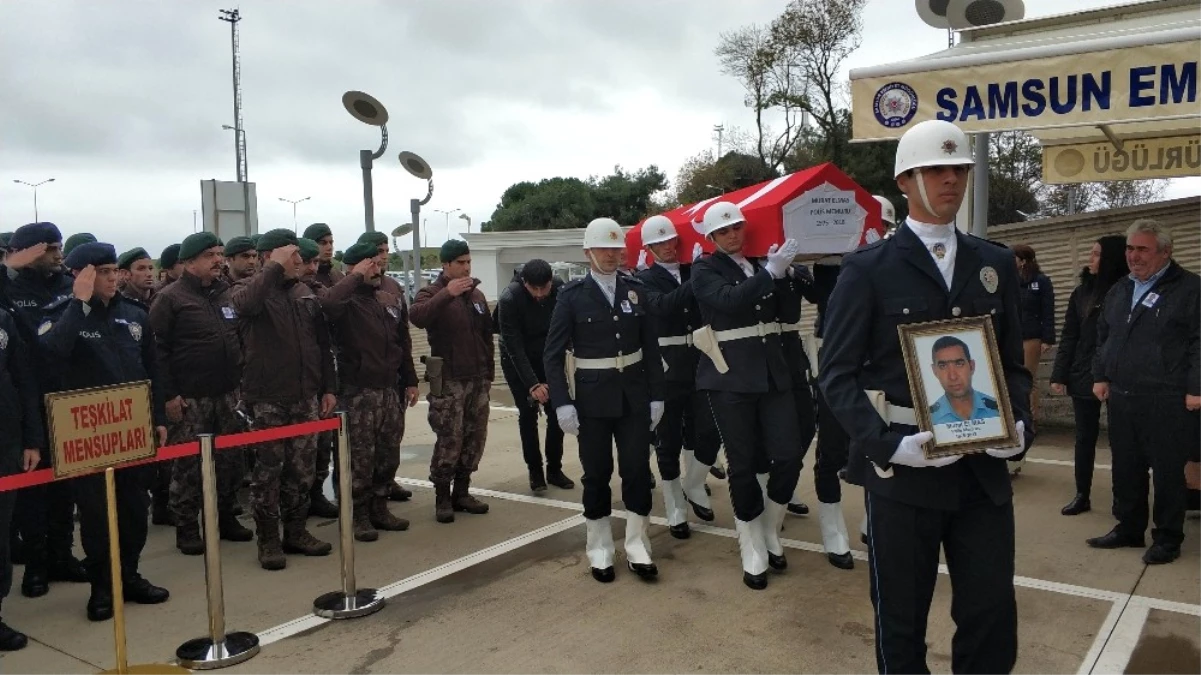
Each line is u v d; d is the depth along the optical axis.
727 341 4.42
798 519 5.70
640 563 4.62
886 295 2.61
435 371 5.70
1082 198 24.17
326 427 4.27
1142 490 4.79
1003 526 2.59
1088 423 5.47
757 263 4.59
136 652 3.91
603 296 4.61
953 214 2.58
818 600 4.27
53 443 3.28
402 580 4.73
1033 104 4.34
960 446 2.42
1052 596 4.20
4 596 3.92
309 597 4.53
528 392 6.53
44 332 4.21
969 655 2.66
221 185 10.65
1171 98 4.00
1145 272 4.60
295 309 5.17
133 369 4.46
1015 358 2.67
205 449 3.79
